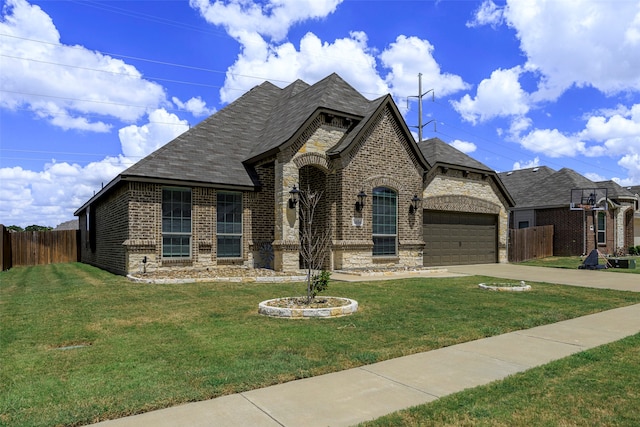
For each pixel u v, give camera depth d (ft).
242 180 53.42
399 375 16.56
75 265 71.00
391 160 59.16
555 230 90.22
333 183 54.95
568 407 13.46
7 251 70.49
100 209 64.18
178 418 12.71
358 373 16.74
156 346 19.94
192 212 50.47
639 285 43.91
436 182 67.31
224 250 53.11
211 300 32.22
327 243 53.36
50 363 17.47
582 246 85.56
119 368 16.84
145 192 47.44
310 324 24.58
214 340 20.98
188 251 50.42
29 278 51.01
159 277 42.47
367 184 56.24
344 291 37.63
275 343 20.45
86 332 22.66
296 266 51.85
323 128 55.26
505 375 16.61
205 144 56.44
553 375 16.48
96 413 12.85
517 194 102.06
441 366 17.66
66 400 13.78
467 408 13.38
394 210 59.93
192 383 15.25
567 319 27.27
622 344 21.01
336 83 61.62
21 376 15.98
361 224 55.26
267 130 61.67
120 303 30.99
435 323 25.23
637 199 98.07
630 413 13.02
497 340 21.91
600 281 47.29
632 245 98.32
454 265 69.05
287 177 52.06
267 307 27.09
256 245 54.85
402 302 32.17
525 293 37.60
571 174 95.55
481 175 73.46
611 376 16.35
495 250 75.92
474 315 27.71
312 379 16.07
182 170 50.26
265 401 13.99
